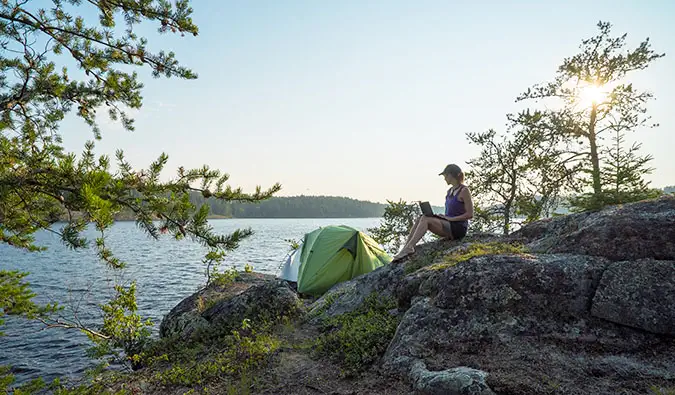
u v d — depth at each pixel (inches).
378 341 189.5
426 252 277.3
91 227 132.6
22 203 155.0
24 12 181.6
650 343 145.0
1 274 198.5
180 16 197.5
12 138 173.8
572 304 164.6
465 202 282.8
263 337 224.8
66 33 198.4
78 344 462.3
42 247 200.5
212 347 245.1
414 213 661.9
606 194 249.1
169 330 301.9
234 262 1396.4
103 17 203.9
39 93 188.7
